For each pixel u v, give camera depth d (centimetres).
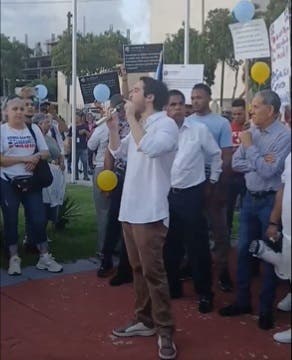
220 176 478
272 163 396
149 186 349
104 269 536
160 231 355
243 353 374
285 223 319
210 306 446
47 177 537
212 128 483
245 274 436
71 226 752
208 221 495
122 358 363
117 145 396
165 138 337
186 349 378
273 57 457
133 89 352
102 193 572
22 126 529
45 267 553
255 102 404
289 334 392
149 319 394
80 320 427
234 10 535
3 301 466
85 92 658
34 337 395
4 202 531
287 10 416
